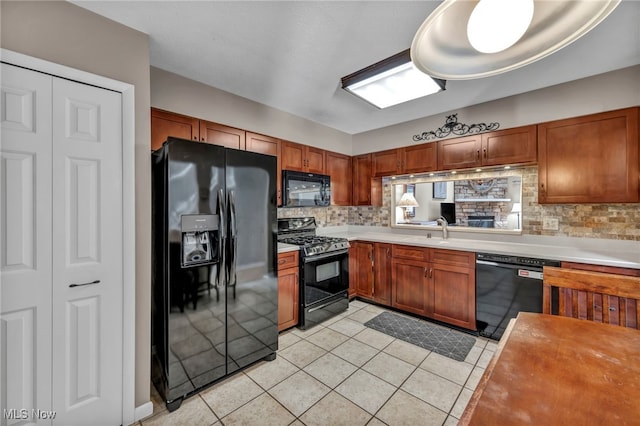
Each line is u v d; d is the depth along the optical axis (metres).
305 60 2.03
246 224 2.04
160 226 1.78
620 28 1.65
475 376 1.97
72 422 1.41
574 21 0.80
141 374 1.62
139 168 1.62
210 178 1.84
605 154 2.18
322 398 1.75
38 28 1.32
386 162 3.62
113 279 1.52
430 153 3.20
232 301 1.95
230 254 1.93
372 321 2.90
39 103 1.33
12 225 1.27
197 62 2.05
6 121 1.25
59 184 1.38
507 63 0.97
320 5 1.47
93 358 1.47
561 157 2.37
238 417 1.60
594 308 1.28
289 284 2.64
